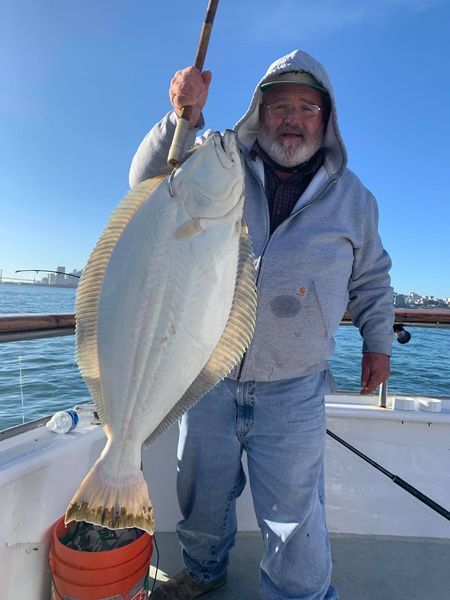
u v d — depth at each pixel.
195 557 2.28
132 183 2.02
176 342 1.59
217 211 1.60
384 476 2.85
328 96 2.17
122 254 1.58
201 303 1.60
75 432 2.22
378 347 2.34
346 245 2.14
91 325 1.61
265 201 2.07
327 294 2.04
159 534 2.81
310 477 2.01
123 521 1.54
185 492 2.21
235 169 1.62
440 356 12.82
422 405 2.85
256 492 2.08
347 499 2.86
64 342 10.55
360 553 2.70
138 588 1.92
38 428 2.23
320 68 2.12
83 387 6.79
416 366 10.84
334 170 2.19
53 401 6.14
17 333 1.89
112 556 1.83
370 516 2.85
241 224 1.69
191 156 1.60
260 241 2.04
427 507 2.82
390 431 2.84
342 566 2.59
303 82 2.11
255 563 2.60
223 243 1.61
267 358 2.01
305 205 2.06
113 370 1.56
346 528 2.86
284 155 2.11
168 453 2.81
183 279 1.58
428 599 2.38
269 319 2.00
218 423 2.11
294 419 2.01
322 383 2.11
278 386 2.04
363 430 2.85
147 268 1.56
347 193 2.18
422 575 2.54
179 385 1.63
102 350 1.58
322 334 2.05
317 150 2.21
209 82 1.74
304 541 1.99
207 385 1.69
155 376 1.58
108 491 1.56
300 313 2.00
